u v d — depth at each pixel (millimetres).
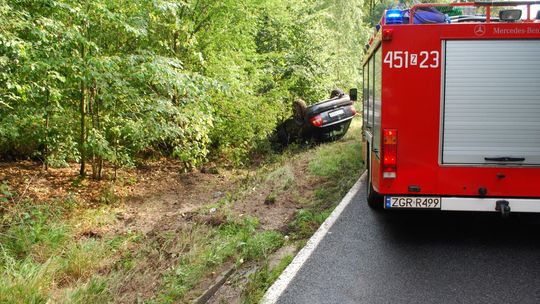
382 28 5734
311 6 19312
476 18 7219
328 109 14305
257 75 12961
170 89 9125
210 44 11820
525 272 5156
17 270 5289
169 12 9766
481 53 5602
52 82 7957
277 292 4750
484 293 4664
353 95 11297
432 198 5797
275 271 5289
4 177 9688
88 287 5027
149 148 12828
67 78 8234
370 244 6078
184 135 10469
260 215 7410
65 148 9344
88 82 8234
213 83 9695
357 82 24516
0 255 5688
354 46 25422
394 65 5750
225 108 11984
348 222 6965
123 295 4965
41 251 6152
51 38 7422
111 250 6449
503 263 5422
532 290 4719
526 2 5605
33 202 8258
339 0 25219
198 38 11672
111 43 9336
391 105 5785
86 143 8922
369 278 5047
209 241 6285
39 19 7004
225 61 11547
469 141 5695
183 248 6035
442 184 5770
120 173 11055
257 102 12547
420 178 5797
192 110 9695
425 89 5723
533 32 5504
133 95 8859
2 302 4508
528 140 5609
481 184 5711
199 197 9688
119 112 9203
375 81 6703
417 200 5824
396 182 5832
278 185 9125
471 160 5715
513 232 6527
